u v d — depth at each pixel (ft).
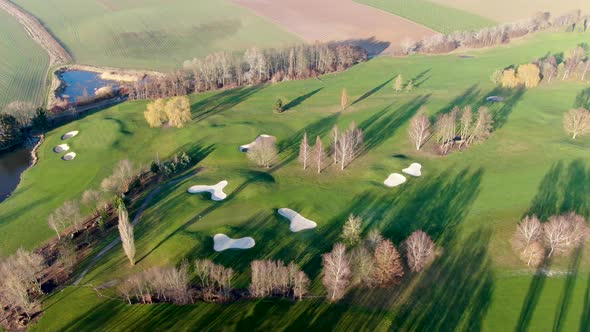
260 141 374.02
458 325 212.43
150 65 640.17
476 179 330.54
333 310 220.64
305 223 294.05
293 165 370.32
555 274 239.30
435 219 289.74
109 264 265.54
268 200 316.60
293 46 627.05
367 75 574.56
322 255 256.73
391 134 413.59
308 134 420.36
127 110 481.87
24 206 337.11
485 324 212.64
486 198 306.76
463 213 293.84
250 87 548.31
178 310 223.30
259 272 223.51
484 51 647.97
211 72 546.67
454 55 640.58
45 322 226.99
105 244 285.84
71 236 287.69
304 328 209.87
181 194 330.13
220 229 283.18
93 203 330.95
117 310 227.61
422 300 226.38
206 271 228.43
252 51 578.66
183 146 408.05
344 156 354.74
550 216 280.92
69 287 249.96
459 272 244.42
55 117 486.79
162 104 442.09
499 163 350.64
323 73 588.91
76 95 554.05
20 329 225.35
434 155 371.56
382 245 236.02
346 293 231.30
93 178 364.58
